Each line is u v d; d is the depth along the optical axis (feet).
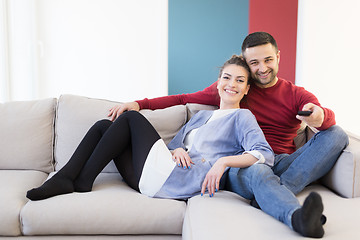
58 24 13.93
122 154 6.04
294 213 4.15
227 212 4.62
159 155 5.75
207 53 13.96
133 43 14.17
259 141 5.52
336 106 14.19
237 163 5.30
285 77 14.01
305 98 6.58
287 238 3.95
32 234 5.08
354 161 5.37
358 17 13.84
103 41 14.11
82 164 5.74
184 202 5.46
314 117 5.43
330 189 5.92
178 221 5.09
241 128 5.93
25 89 12.69
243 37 13.88
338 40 13.92
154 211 5.11
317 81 14.07
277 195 4.61
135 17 14.07
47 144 6.85
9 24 11.56
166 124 6.90
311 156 5.53
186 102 7.31
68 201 5.13
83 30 14.03
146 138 5.85
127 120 6.02
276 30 13.82
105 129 6.14
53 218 4.99
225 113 6.34
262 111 6.81
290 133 6.84
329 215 4.63
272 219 4.49
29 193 5.17
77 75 14.20
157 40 14.19
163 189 5.57
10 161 6.70
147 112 6.98
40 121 6.86
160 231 5.12
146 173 5.61
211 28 13.87
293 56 13.92
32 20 13.23
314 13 13.79
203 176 5.57
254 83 6.92
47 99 7.07
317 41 13.91
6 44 11.30
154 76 14.35
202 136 6.18
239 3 13.75
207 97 7.15
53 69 14.10
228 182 5.75
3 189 5.52
